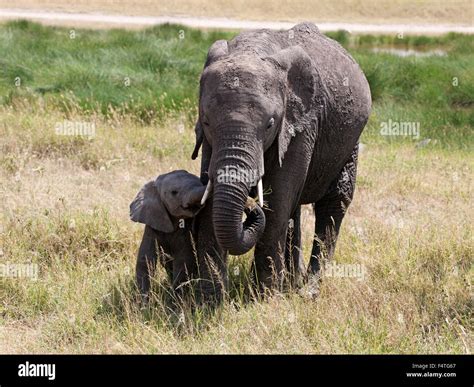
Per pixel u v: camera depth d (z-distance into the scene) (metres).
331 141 11.70
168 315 10.52
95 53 28.42
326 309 10.77
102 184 15.92
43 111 20.17
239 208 9.29
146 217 10.53
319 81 11.06
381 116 25.16
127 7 52.94
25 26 34.69
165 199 10.38
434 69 30.50
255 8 55.25
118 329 10.27
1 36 30.22
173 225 10.59
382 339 10.01
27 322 10.80
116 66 26.78
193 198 10.01
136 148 18.11
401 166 19.25
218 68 9.72
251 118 9.45
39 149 17.77
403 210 16.11
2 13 46.53
